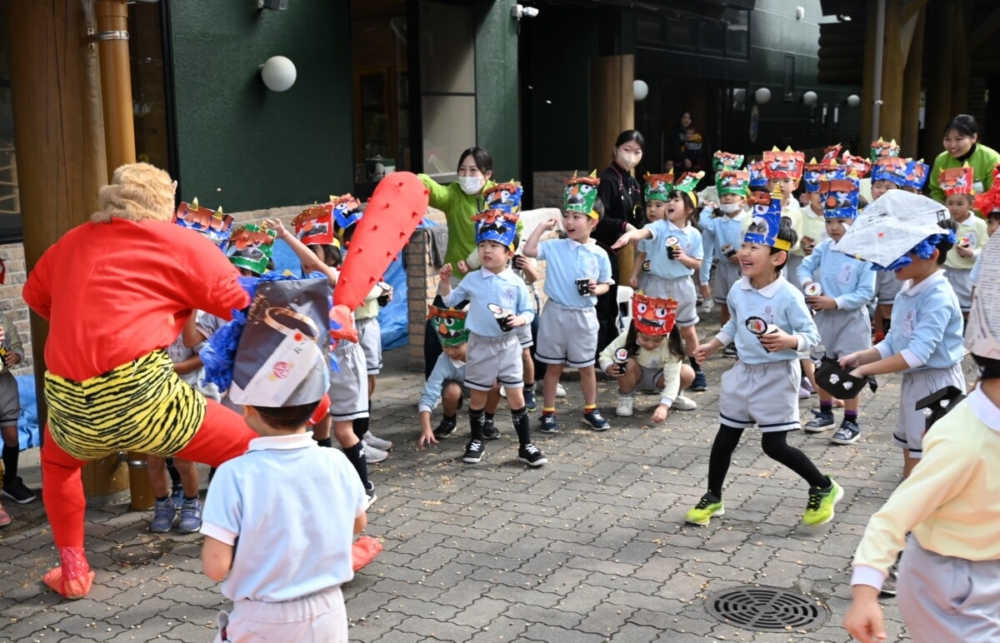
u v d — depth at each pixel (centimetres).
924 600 275
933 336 454
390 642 399
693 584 450
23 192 519
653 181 802
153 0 610
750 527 515
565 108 1355
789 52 2161
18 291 748
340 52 959
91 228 408
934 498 261
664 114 1689
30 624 420
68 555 444
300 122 924
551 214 949
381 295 618
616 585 450
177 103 806
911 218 451
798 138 2261
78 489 441
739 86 1938
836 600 434
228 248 510
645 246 796
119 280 396
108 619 424
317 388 286
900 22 1305
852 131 2641
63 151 510
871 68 1322
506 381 606
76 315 395
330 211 553
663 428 695
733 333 531
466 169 703
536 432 689
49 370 405
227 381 301
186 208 497
